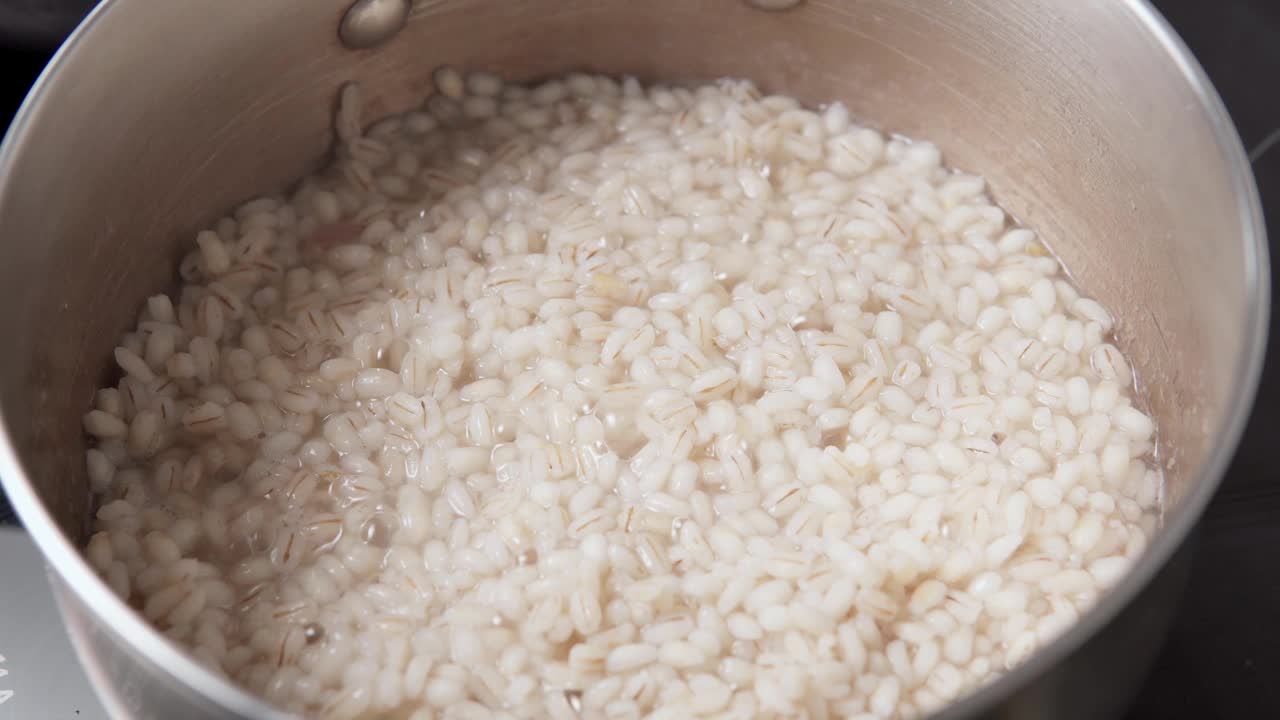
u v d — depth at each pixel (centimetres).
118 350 44
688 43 49
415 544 43
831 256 46
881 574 42
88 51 41
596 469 43
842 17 47
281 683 40
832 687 40
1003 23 45
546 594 41
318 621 41
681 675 41
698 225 47
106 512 42
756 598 42
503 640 41
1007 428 44
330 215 47
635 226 47
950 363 45
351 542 43
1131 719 40
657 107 49
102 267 43
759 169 48
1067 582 42
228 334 45
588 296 45
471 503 43
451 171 48
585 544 42
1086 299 46
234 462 44
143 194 44
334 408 44
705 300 45
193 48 43
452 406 44
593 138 48
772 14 47
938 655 41
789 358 45
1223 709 40
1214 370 41
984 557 42
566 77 49
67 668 41
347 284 46
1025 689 35
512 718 40
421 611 42
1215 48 49
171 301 46
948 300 46
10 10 47
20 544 42
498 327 45
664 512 43
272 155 47
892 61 47
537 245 47
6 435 37
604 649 41
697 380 44
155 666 36
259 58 45
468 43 48
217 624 41
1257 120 47
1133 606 36
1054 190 47
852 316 46
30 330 41
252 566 42
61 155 41
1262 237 40
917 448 44
